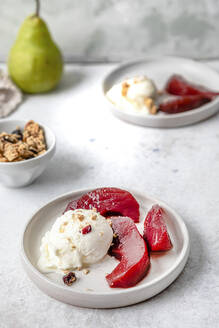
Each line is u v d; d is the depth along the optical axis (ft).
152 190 2.11
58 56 2.75
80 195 1.96
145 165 2.26
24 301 1.67
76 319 1.62
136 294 1.60
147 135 2.46
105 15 2.99
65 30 3.05
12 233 1.91
